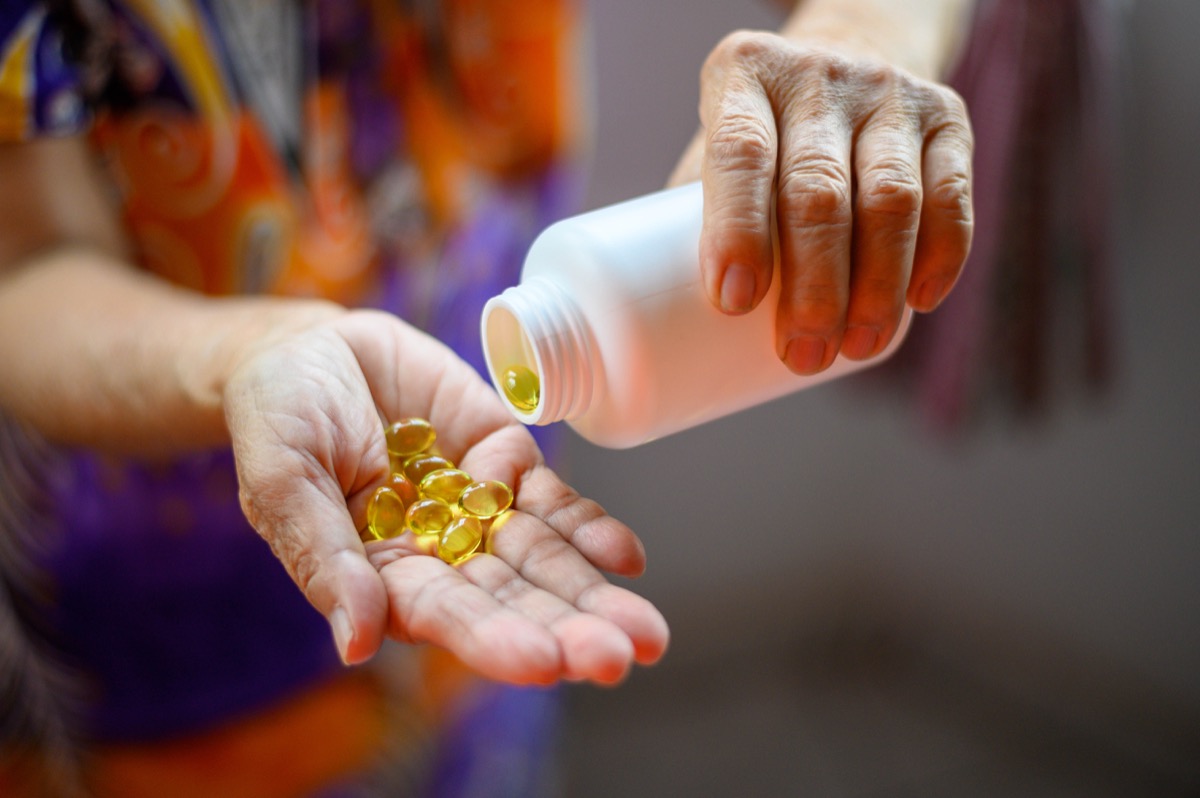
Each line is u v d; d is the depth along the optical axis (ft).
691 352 1.44
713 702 3.72
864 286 1.34
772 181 1.34
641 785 3.34
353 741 1.99
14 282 1.68
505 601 1.33
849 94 1.40
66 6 1.63
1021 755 3.50
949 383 2.70
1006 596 3.68
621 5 2.79
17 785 1.88
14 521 1.79
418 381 1.54
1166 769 3.39
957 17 1.83
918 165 1.36
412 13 1.89
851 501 3.75
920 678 3.87
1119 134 2.98
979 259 2.51
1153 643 3.34
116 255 1.82
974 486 3.62
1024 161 2.43
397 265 1.98
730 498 3.54
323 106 1.85
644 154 3.02
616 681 1.24
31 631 1.84
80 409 1.59
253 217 1.83
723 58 1.43
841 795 3.33
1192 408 3.09
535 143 2.13
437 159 1.99
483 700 2.10
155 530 1.81
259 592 1.87
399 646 1.96
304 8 1.78
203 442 1.60
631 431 1.47
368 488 1.44
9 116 1.60
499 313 1.55
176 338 1.56
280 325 1.53
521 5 1.98
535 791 2.30
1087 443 3.34
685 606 3.66
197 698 1.89
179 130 1.76
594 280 1.45
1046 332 2.64
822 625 3.92
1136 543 3.32
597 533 1.40
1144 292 3.12
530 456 1.52
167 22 1.69
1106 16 2.37
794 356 1.36
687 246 1.45
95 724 1.89
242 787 1.96
